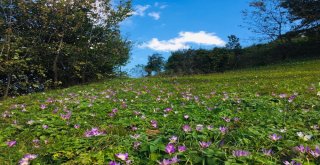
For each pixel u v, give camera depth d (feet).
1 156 17.46
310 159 13.96
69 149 16.69
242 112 26.76
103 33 90.17
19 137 21.33
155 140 16.57
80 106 30.99
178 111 26.81
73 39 86.43
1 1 71.87
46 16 75.41
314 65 94.58
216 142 16.53
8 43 69.87
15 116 29.19
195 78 78.38
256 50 147.64
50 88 79.71
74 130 21.93
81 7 83.61
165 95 43.47
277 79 63.36
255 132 18.03
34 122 23.49
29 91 76.95
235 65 144.25
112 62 92.32
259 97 35.24
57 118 25.64
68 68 84.74
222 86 55.16
